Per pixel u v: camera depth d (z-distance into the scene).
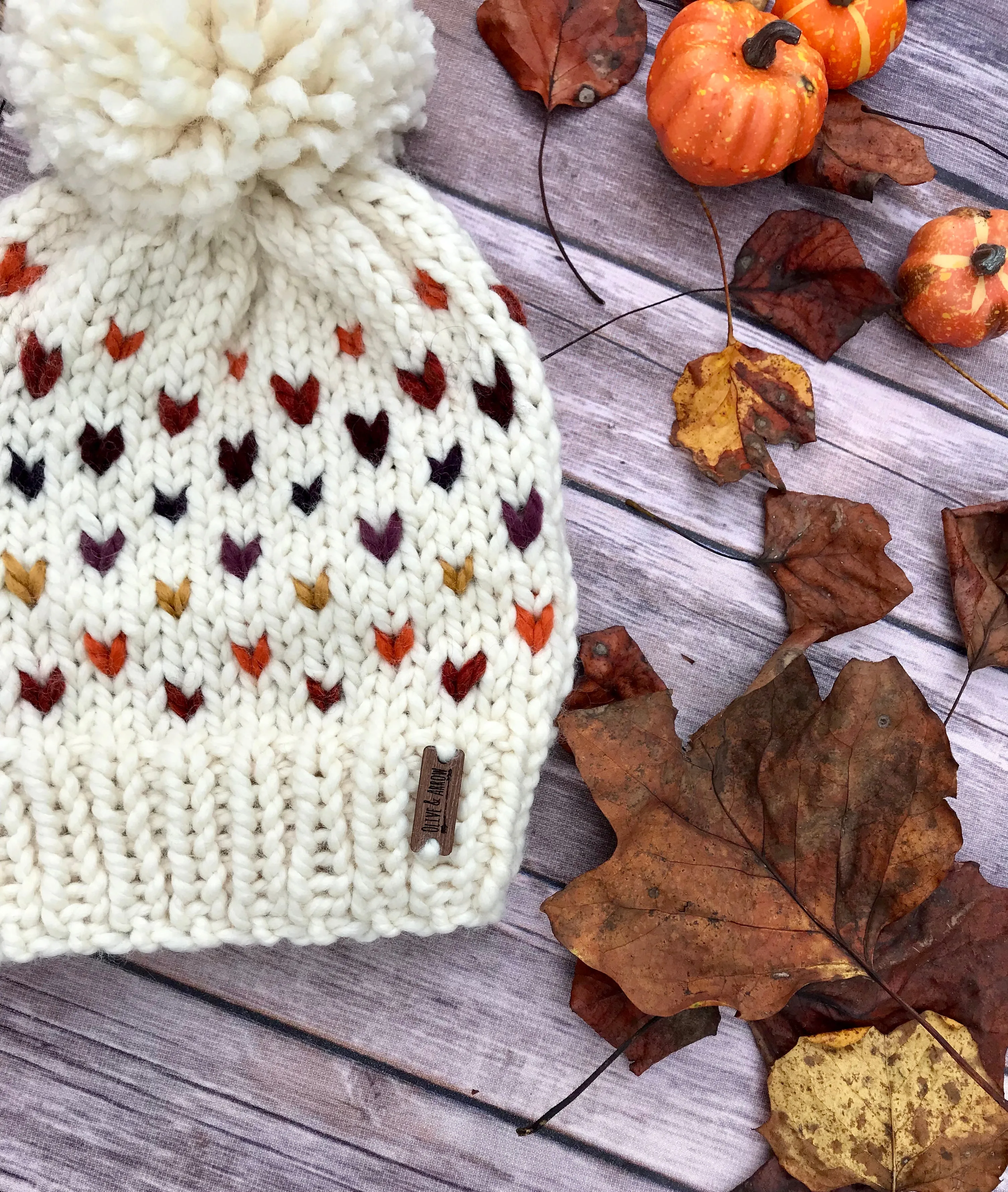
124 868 0.41
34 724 0.41
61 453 0.41
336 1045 0.45
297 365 0.42
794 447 0.46
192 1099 0.44
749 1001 0.43
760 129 0.42
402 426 0.42
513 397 0.41
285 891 0.42
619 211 0.46
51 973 0.44
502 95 0.45
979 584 0.46
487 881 0.42
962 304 0.45
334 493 0.42
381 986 0.45
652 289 0.46
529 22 0.44
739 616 0.47
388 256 0.41
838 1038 0.44
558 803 0.46
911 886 0.44
